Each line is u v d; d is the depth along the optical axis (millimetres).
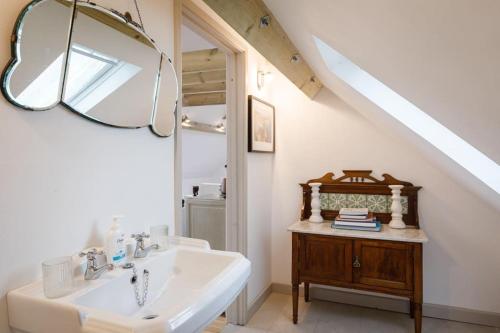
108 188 1104
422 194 2525
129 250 1115
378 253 2195
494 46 488
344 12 785
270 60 1731
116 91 1118
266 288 2848
